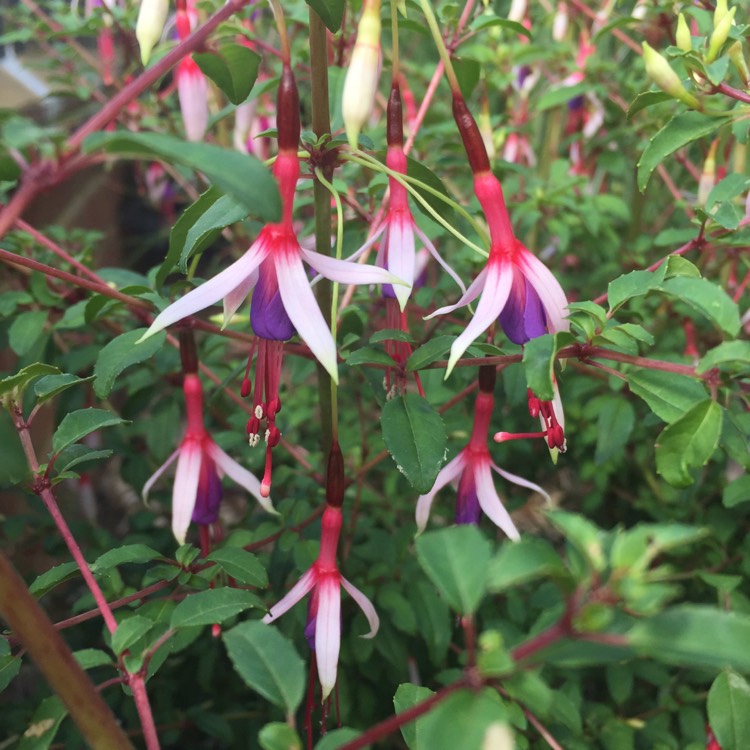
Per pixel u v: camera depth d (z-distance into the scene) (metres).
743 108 0.12
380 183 0.16
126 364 0.12
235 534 0.15
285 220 0.10
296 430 0.23
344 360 0.13
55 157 0.07
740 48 0.12
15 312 0.17
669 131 0.12
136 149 0.07
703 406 0.10
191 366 0.13
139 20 0.11
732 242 0.14
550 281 0.10
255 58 0.11
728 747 0.10
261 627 0.08
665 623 0.06
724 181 0.13
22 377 0.10
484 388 0.12
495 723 0.06
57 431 0.11
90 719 0.08
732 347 0.09
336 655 0.11
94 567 0.11
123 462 0.21
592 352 0.11
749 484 0.15
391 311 0.12
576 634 0.06
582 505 0.24
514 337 0.10
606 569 0.07
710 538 0.18
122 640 0.09
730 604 0.14
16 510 0.25
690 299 0.09
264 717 0.18
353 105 0.10
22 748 0.10
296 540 0.15
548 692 0.07
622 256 0.22
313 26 0.11
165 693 0.19
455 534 0.07
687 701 0.16
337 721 0.14
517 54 0.22
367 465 0.17
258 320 0.10
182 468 0.13
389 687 0.18
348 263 0.10
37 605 0.07
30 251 0.17
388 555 0.17
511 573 0.06
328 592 0.11
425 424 0.11
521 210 0.20
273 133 0.12
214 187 0.11
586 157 0.24
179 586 0.12
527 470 0.23
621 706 0.17
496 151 0.22
